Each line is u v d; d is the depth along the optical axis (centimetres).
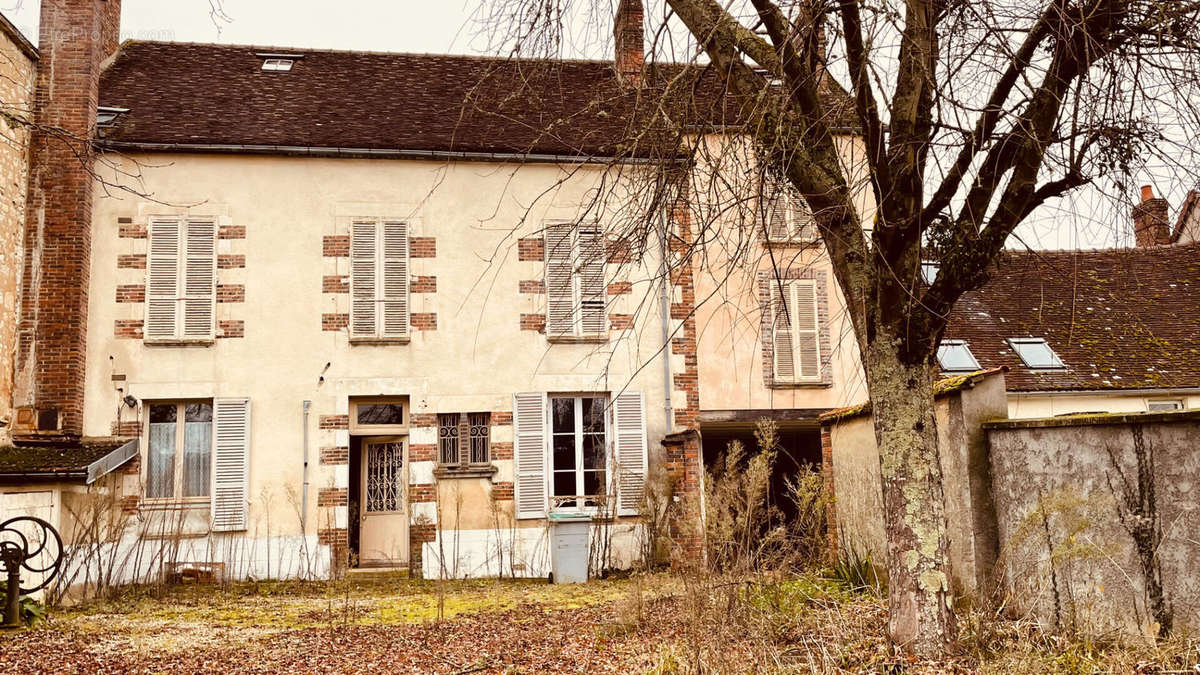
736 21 728
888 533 685
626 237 743
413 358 1498
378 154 1516
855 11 636
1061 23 586
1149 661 588
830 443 1169
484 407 1503
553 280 1537
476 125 1612
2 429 1288
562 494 1522
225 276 1470
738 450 920
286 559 1420
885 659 647
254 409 1452
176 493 1432
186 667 777
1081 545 644
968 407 808
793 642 738
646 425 1541
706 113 721
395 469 1525
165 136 1473
